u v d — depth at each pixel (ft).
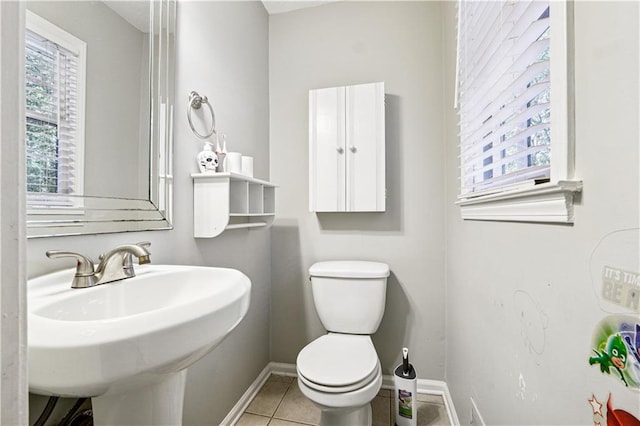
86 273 2.20
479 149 3.67
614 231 1.41
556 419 1.93
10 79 0.75
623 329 1.36
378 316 5.16
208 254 4.25
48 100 2.27
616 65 1.40
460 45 4.03
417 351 5.70
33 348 1.33
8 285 0.75
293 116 6.36
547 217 1.98
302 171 6.29
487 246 3.24
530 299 2.28
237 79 5.14
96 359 1.34
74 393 1.43
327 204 5.64
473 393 3.76
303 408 5.18
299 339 6.24
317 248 6.17
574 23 1.73
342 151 5.61
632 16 1.30
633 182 1.30
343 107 5.63
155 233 3.28
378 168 5.45
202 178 3.90
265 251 6.11
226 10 4.82
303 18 6.34
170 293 2.69
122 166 2.88
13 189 0.76
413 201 5.74
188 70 3.87
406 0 5.86
